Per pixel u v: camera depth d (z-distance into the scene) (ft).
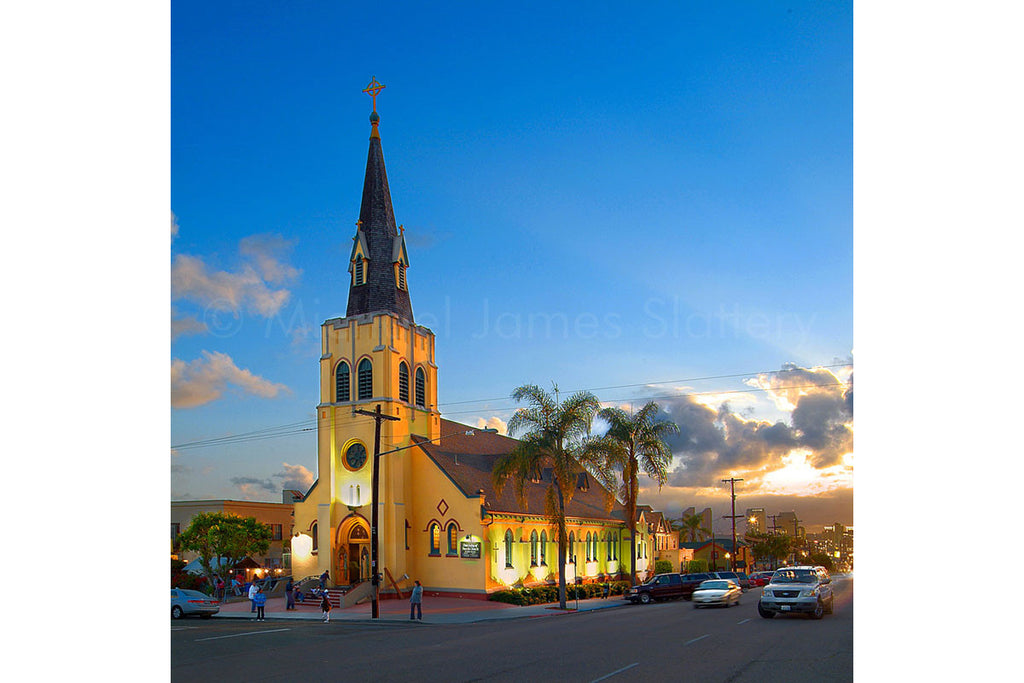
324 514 147.13
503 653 62.90
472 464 165.27
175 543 184.34
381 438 145.18
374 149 166.09
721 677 49.29
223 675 52.31
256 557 202.69
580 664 55.83
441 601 137.28
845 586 171.01
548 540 162.71
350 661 58.95
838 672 50.14
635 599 150.10
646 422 163.02
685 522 364.38
